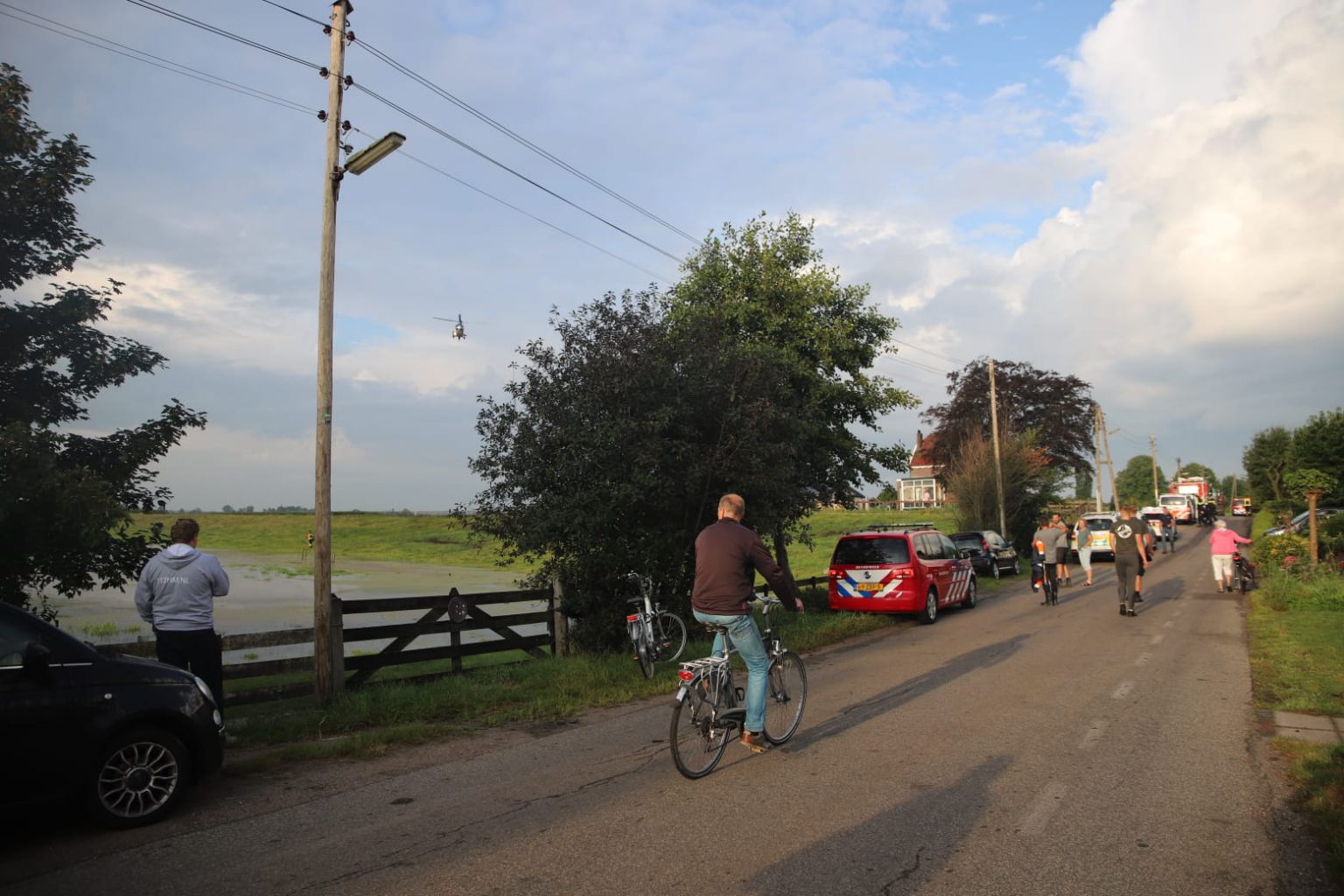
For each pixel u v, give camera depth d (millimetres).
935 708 8180
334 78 9016
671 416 10969
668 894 4090
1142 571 15633
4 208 7430
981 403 46062
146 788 5246
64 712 4961
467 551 57094
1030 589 22641
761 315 16188
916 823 5023
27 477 6637
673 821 5129
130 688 5281
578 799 5605
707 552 6293
